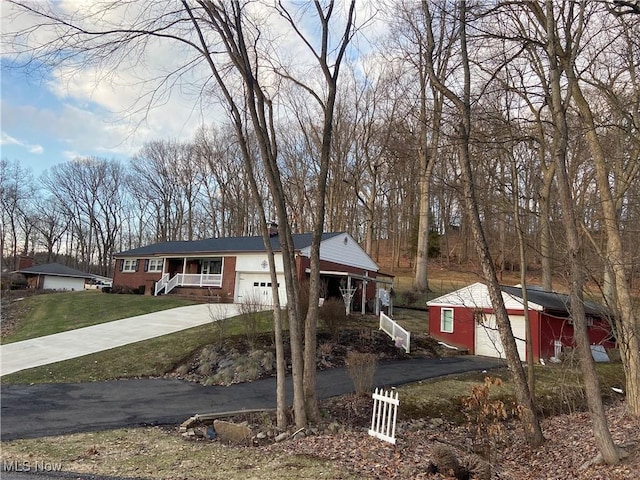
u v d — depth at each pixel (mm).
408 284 38125
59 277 47562
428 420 10219
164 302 27797
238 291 29312
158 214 59375
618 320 9469
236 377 13984
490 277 8750
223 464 6484
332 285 28172
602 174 9695
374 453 7355
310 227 40094
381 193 39719
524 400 8484
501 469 7359
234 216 48750
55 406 10547
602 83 9320
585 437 8445
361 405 10562
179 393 12328
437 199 36281
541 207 10734
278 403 8812
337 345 17750
